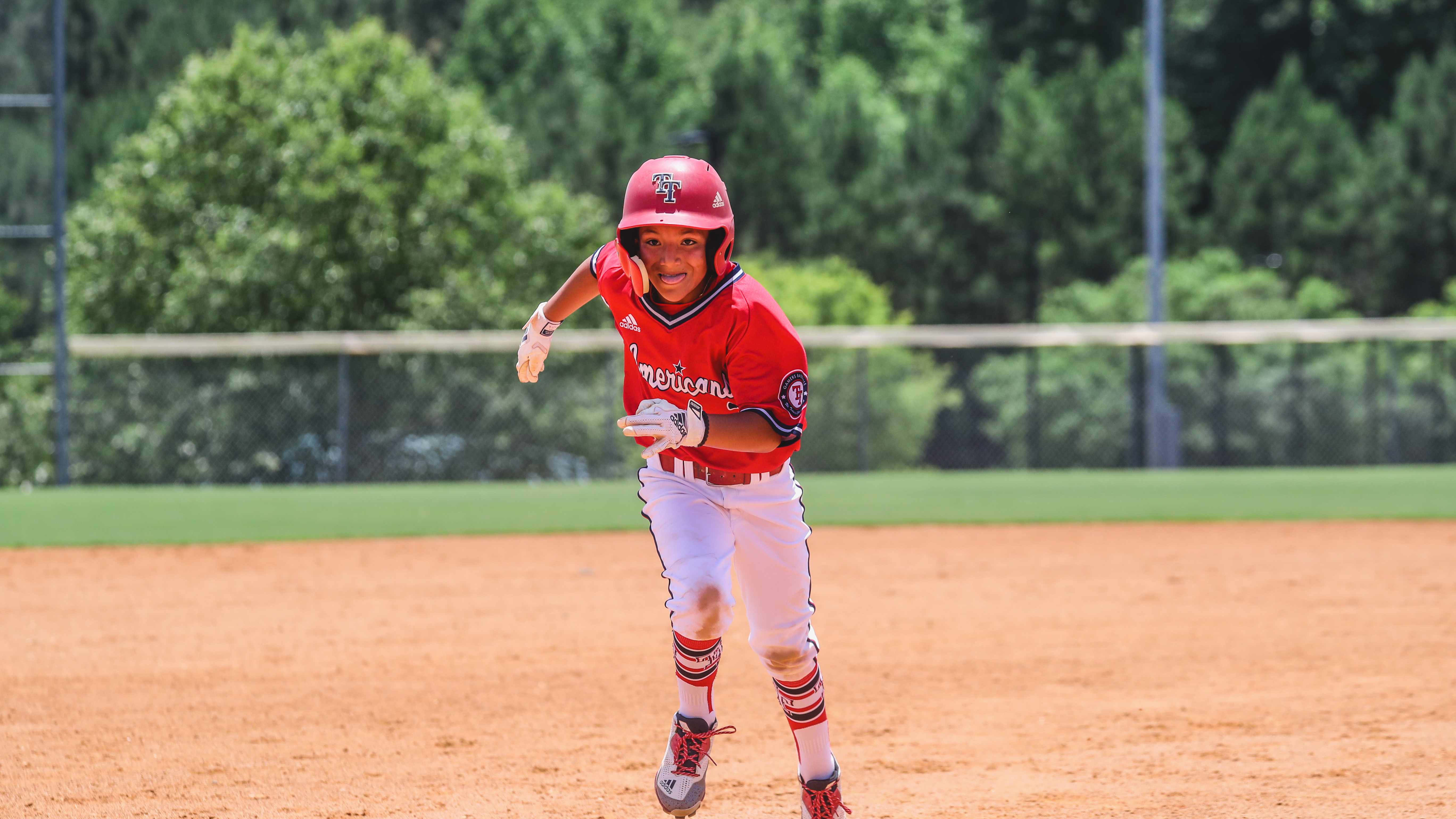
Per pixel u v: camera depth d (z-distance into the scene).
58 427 74.81
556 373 89.19
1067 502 57.88
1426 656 26.67
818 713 15.98
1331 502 57.19
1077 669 25.86
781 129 138.38
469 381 88.25
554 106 141.50
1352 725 21.17
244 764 19.31
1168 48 169.62
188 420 86.06
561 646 28.17
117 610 32.53
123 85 135.38
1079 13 175.25
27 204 76.00
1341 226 129.25
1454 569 38.69
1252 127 133.50
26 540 45.66
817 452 92.62
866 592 35.31
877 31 183.62
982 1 181.25
